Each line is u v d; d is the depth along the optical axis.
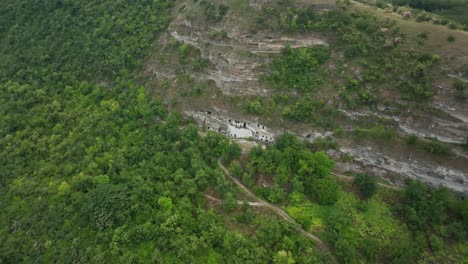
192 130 67.38
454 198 55.38
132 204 57.44
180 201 57.88
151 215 57.38
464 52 58.41
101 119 72.56
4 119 74.44
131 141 68.38
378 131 59.94
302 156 60.28
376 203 57.69
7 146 70.50
